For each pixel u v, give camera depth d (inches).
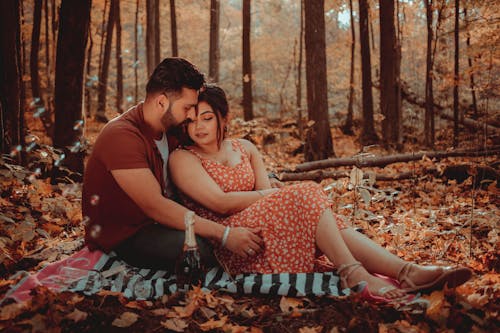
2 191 161.8
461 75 354.0
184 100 109.0
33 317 83.4
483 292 103.2
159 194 104.5
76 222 157.6
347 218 163.3
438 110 489.1
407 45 684.7
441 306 89.9
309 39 337.4
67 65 209.5
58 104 212.7
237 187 116.1
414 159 261.1
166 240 104.5
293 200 105.7
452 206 185.8
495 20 340.2
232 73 908.6
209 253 107.9
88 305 92.4
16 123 186.1
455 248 142.0
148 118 109.7
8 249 121.4
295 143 425.4
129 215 106.2
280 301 97.7
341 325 89.6
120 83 643.5
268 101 780.0
